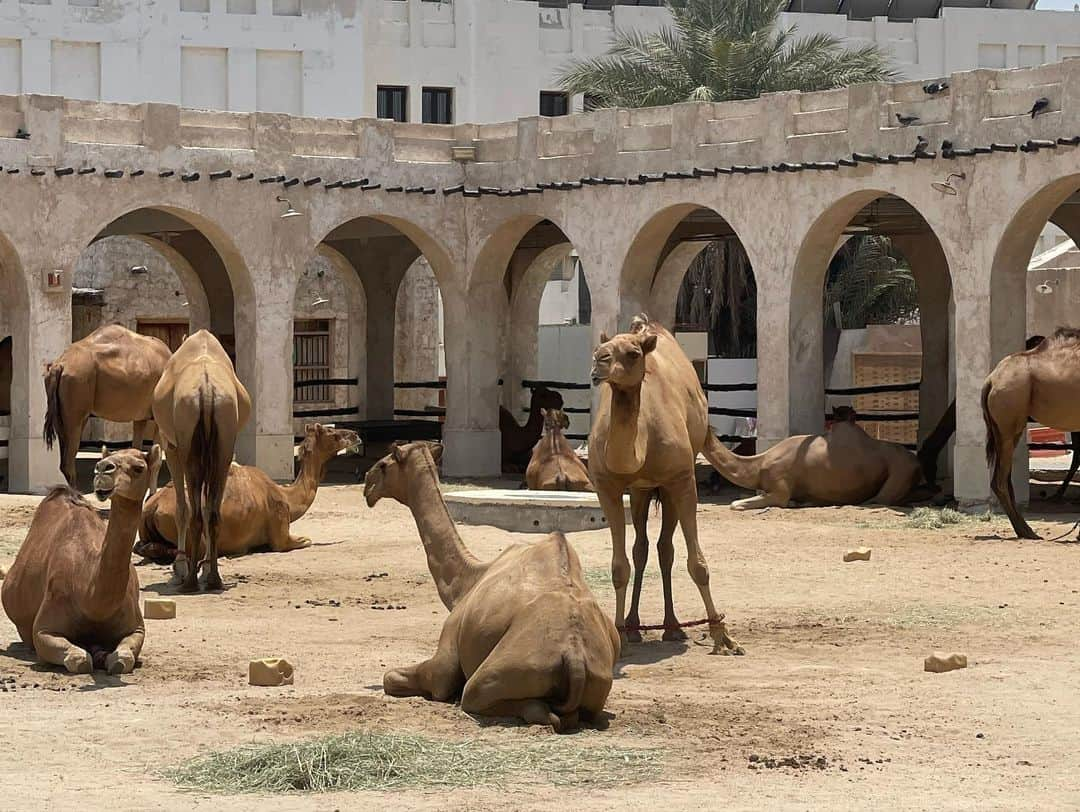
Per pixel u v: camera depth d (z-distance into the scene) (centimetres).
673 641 1188
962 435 2148
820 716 912
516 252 3028
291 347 2581
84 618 1048
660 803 712
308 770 759
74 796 723
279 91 3984
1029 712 933
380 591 1458
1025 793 744
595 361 1049
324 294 3788
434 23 4172
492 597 901
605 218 2542
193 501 1468
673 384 1160
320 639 1188
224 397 1481
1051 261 3403
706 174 2411
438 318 3953
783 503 2162
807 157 2317
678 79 3638
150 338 2184
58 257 2394
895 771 784
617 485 1124
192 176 2483
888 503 2162
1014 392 1873
